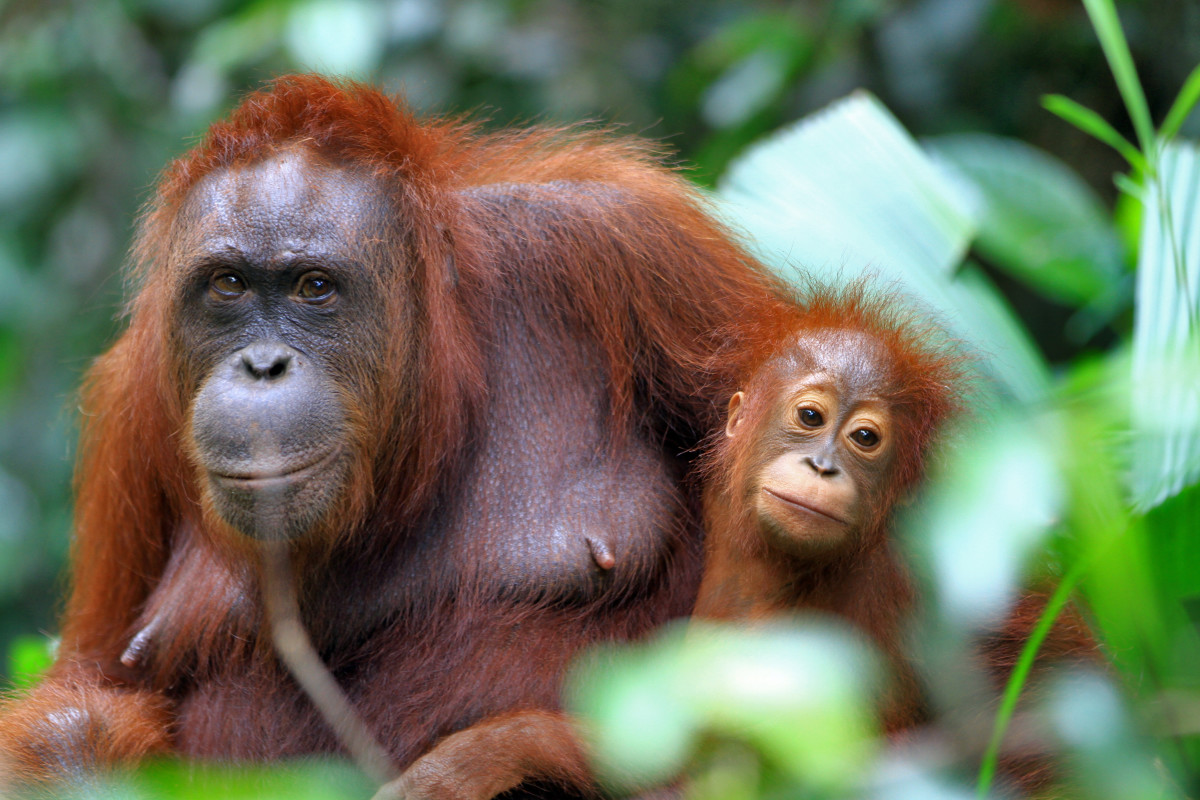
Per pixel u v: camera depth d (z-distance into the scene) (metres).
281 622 5.62
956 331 6.91
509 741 5.33
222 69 12.94
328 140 5.79
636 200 6.64
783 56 12.44
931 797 4.12
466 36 13.61
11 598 12.98
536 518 6.06
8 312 13.32
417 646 6.00
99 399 7.29
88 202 13.54
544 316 6.38
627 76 13.82
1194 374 4.75
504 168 7.21
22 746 6.07
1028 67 12.76
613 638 5.99
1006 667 5.73
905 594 5.68
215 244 5.50
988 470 3.91
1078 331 9.73
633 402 6.39
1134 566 4.98
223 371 5.47
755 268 7.05
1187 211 6.48
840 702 3.07
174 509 6.64
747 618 5.91
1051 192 9.05
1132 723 4.62
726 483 6.13
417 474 5.95
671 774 5.07
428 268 5.91
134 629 6.86
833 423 5.78
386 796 5.22
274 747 6.04
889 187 7.68
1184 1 11.88
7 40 13.73
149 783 3.60
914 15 12.75
